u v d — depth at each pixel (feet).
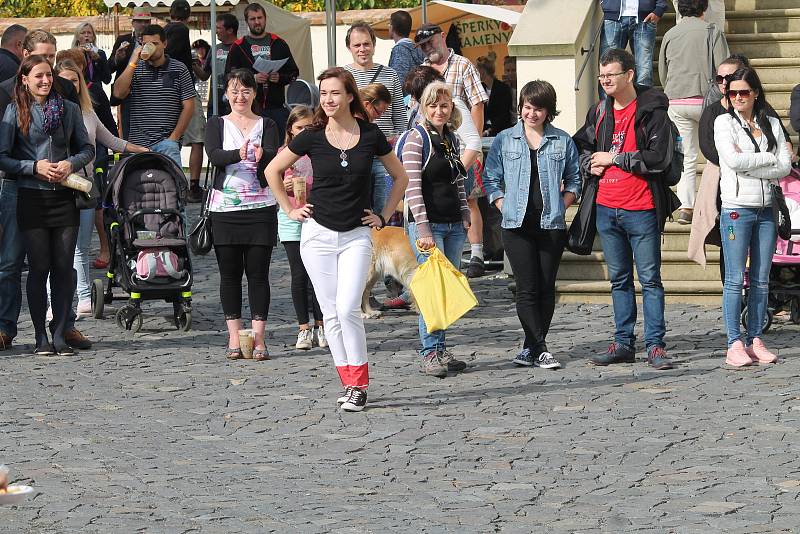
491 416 62.49
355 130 62.18
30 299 77.61
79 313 92.17
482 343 80.53
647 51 102.22
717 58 92.94
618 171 71.82
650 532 45.44
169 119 108.88
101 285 90.17
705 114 73.10
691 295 90.58
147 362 76.13
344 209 61.93
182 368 74.38
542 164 71.51
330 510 48.16
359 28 90.38
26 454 56.34
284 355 77.97
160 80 108.68
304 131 62.13
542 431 59.57
